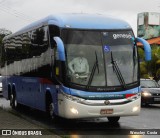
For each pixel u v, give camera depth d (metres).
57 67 13.90
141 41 14.46
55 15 14.82
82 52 13.80
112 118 15.93
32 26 17.48
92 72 13.66
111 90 13.65
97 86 13.56
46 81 15.37
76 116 13.41
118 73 13.84
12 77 21.34
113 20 14.69
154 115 19.02
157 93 23.77
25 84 18.66
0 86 32.41
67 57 13.65
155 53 41.41
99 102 13.51
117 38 14.24
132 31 14.56
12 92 21.50
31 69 17.53
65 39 13.82
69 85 13.45
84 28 14.09
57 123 15.41
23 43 18.95
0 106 23.69
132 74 14.04
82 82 13.52
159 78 41.12
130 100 13.84
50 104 15.30
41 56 15.95
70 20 14.19
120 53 14.09
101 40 14.05
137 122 16.23
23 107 21.00
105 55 13.91
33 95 17.38
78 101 13.39
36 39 16.70
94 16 14.71
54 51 14.32
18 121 15.11
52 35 14.61
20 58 19.47
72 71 13.57
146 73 41.41
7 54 22.56
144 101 23.73
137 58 14.29
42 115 18.81
